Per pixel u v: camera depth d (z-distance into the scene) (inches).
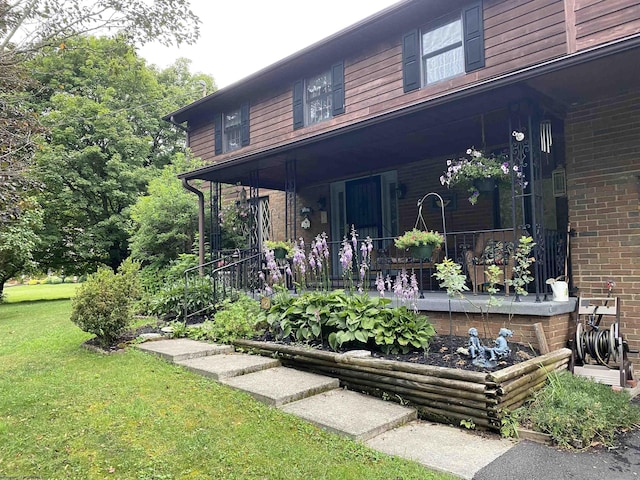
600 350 175.5
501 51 276.5
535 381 145.7
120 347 225.9
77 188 637.3
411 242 213.9
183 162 486.6
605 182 204.5
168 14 202.8
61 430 128.7
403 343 172.4
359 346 188.4
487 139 270.8
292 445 120.9
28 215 443.2
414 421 144.2
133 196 650.8
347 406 148.7
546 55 256.8
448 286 177.0
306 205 419.8
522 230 205.8
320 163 329.1
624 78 183.6
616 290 199.0
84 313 222.2
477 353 156.7
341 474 105.5
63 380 174.1
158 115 755.4
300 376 178.2
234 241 434.0
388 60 339.9
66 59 637.3
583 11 237.6
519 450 119.5
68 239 659.4
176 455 114.7
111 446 119.1
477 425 134.4
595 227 206.7
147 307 314.3
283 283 257.1
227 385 165.9
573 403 132.5
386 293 245.4
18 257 503.5
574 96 206.2
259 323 232.7
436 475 105.6
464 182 234.2
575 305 189.9
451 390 136.9
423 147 289.6
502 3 277.7
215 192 416.8
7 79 177.8
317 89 401.1
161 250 434.0
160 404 148.9
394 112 219.8
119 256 693.3
